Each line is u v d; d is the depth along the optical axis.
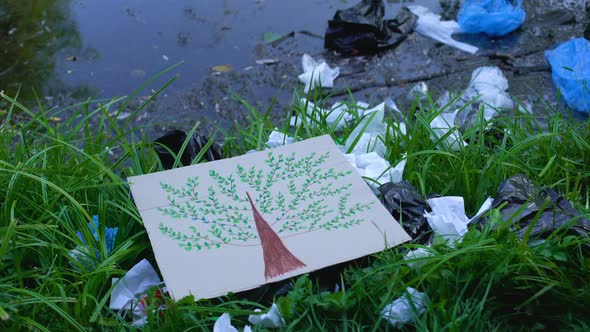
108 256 1.67
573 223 1.64
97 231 1.67
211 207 1.76
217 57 2.68
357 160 1.90
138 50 2.73
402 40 2.73
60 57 2.70
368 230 1.70
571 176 1.92
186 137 1.97
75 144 2.07
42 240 1.71
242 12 2.96
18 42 2.78
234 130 2.32
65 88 2.54
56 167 1.84
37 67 2.65
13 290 1.55
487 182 1.85
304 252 1.66
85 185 1.80
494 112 2.31
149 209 1.75
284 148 1.90
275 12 2.95
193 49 2.73
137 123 2.37
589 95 2.31
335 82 2.53
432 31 2.77
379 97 2.46
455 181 1.86
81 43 2.78
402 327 1.56
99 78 2.59
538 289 1.58
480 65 2.59
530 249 1.58
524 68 2.56
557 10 2.87
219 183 1.82
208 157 1.95
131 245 1.72
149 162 1.91
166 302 1.56
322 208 1.75
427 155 1.94
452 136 2.06
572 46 2.52
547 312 1.58
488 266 1.58
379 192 1.82
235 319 1.57
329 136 1.93
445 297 1.57
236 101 2.45
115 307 1.60
